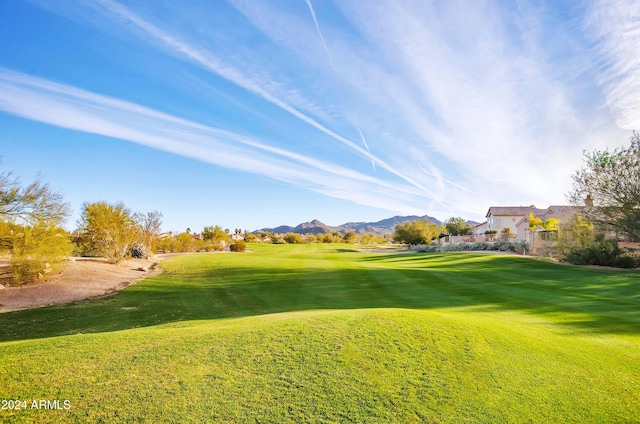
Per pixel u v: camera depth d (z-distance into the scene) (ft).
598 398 13.70
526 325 24.29
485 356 16.57
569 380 15.03
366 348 16.49
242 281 55.36
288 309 35.94
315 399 12.34
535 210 167.53
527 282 49.60
